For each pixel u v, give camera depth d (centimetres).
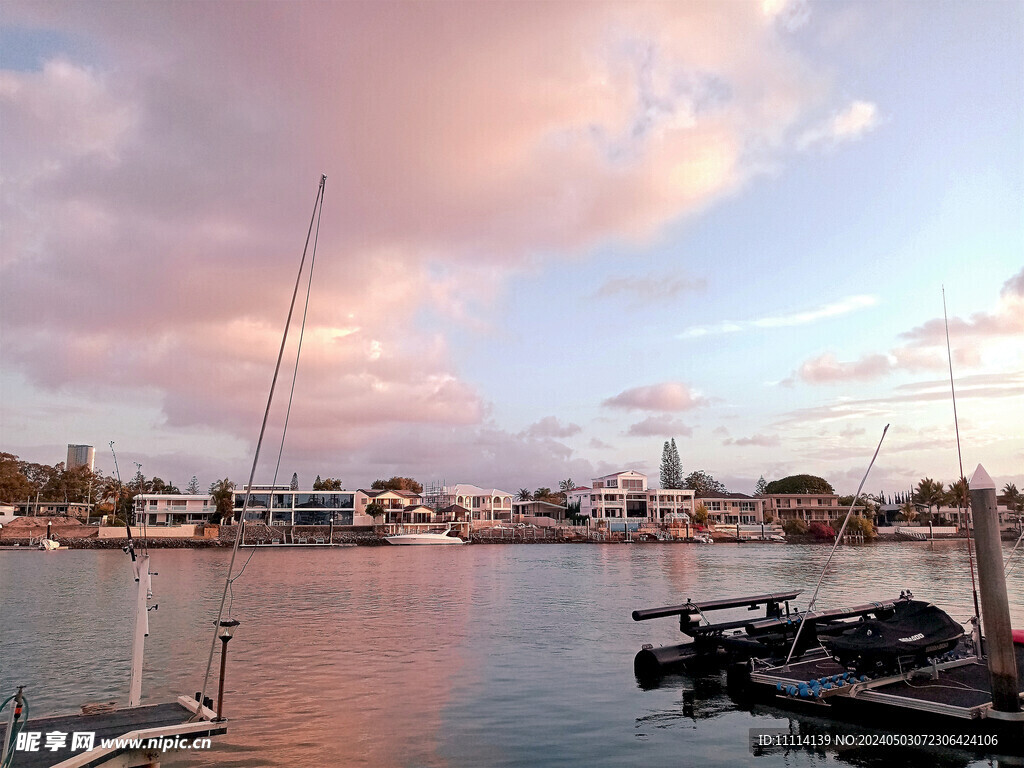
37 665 2050
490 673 1859
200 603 3766
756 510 15300
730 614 3009
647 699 1557
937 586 4419
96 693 1711
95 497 15300
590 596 4056
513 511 16288
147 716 1037
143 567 1179
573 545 13288
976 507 1191
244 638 2516
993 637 1172
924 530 14775
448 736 1300
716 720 1384
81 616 3234
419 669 1923
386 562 8150
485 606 3562
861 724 1322
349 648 2280
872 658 1374
